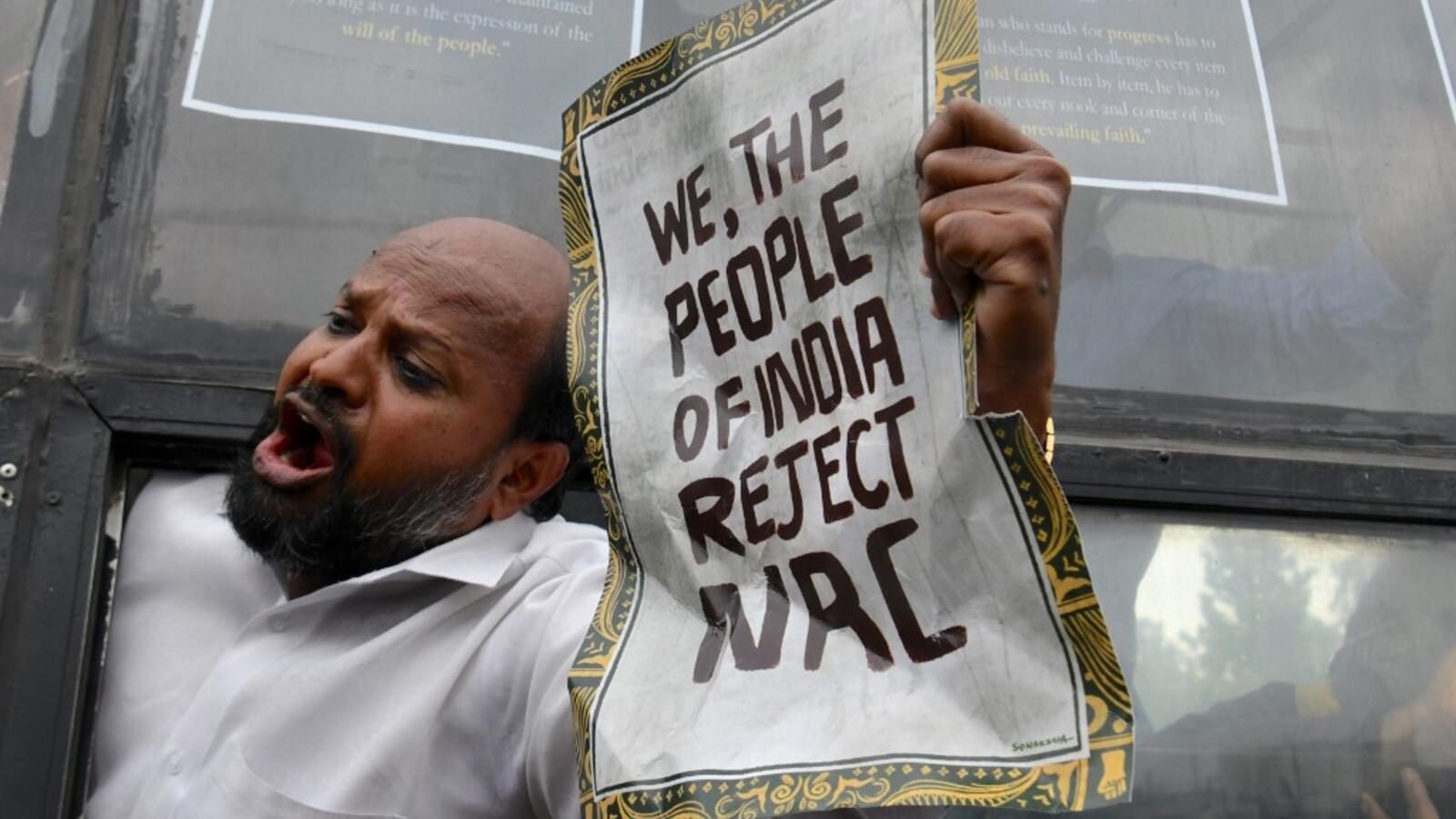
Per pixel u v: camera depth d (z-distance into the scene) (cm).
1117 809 181
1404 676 194
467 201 194
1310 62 227
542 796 132
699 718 109
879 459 107
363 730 138
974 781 96
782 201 118
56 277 179
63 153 187
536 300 156
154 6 197
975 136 105
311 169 192
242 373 179
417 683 141
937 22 112
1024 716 96
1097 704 93
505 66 203
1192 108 219
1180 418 201
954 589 102
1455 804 188
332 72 198
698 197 124
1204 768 184
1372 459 204
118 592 164
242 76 195
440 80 200
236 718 138
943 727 99
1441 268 219
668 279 125
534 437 156
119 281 181
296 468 151
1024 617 98
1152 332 205
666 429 121
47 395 171
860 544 107
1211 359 205
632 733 112
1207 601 193
